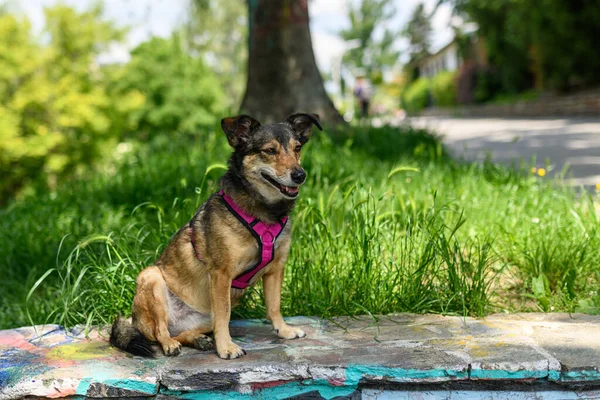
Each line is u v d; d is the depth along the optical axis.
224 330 3.19
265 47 10.36
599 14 20.09
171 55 21.28
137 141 17.12
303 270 4.11
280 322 3.48
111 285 4.00
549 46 22.03
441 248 3.99
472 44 38.03
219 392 2.96
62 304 4.29
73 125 13.44
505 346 3.05
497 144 12.61
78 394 2.95
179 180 6.65
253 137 3.32
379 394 2.92
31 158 12.80
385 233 4.50
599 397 2.84
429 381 2.86
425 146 9.41
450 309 3.85
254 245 3.23
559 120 18.61
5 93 13.41
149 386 2.94
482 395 2.88
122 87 18.64
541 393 2.85
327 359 2.99
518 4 22.62
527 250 4.33
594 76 22.39
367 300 3.88
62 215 6.43
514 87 29.84
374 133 9.97
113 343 3.38
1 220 6.91
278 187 3.22
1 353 3.34
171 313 3.43
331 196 4.62
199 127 10.33
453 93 40.91
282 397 2.96
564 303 3.90
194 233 3.36
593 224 4.70
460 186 6.04
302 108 10.38
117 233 5.07
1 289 5.19
